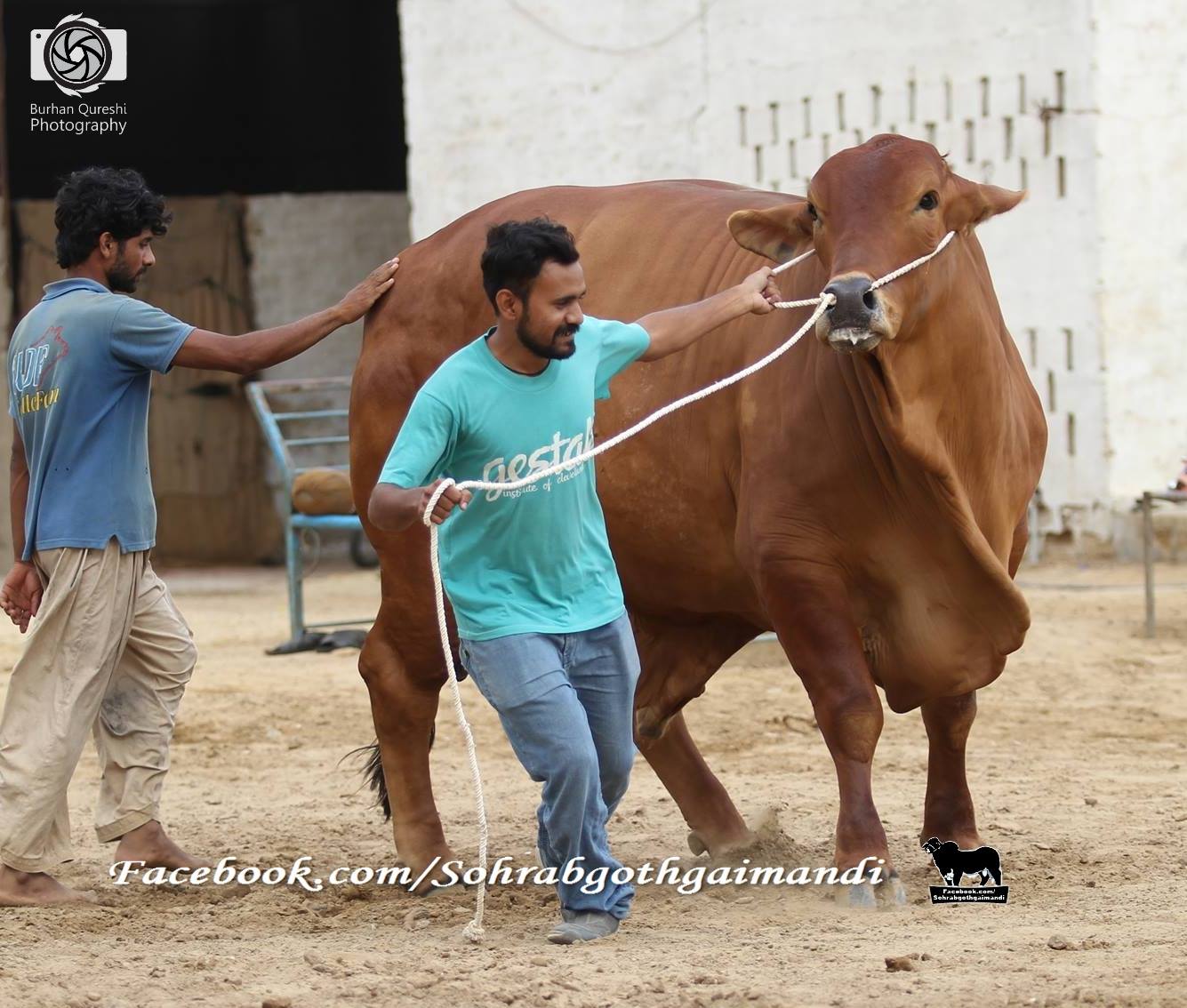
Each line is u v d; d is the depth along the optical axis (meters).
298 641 19.98
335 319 10.48
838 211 8.82
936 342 8.95
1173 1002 7.19
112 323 9.78
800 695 16.56
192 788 13.39
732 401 9.70
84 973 8.22
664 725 10.66
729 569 9.98
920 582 9.28
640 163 28.06
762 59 26.75
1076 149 24.08
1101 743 14.34
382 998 7.64
